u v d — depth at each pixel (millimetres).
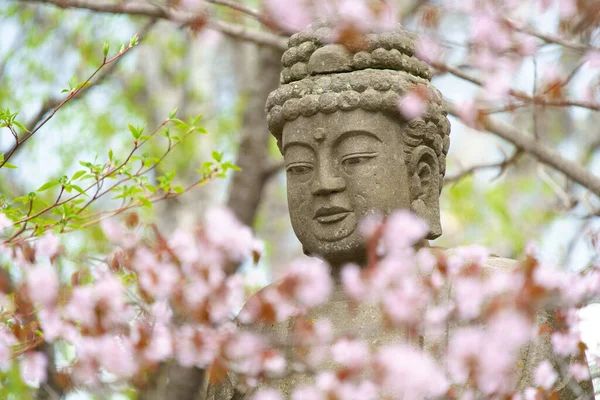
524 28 11484
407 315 9383
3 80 20016
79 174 10742
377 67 10680
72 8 14875
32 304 10375
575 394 9797
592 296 9531
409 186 10672
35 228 10586
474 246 10070
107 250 14969
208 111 23266
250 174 17438
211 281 10094
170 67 23719
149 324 10281
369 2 10711
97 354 9758
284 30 12172
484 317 9398
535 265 9148
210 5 16453
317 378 10203
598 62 11250
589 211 14484
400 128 10680
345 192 10500
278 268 21375
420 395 9250
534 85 11805
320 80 10625
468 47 11578
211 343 9820
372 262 9500
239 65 24078
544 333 9859
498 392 9422
